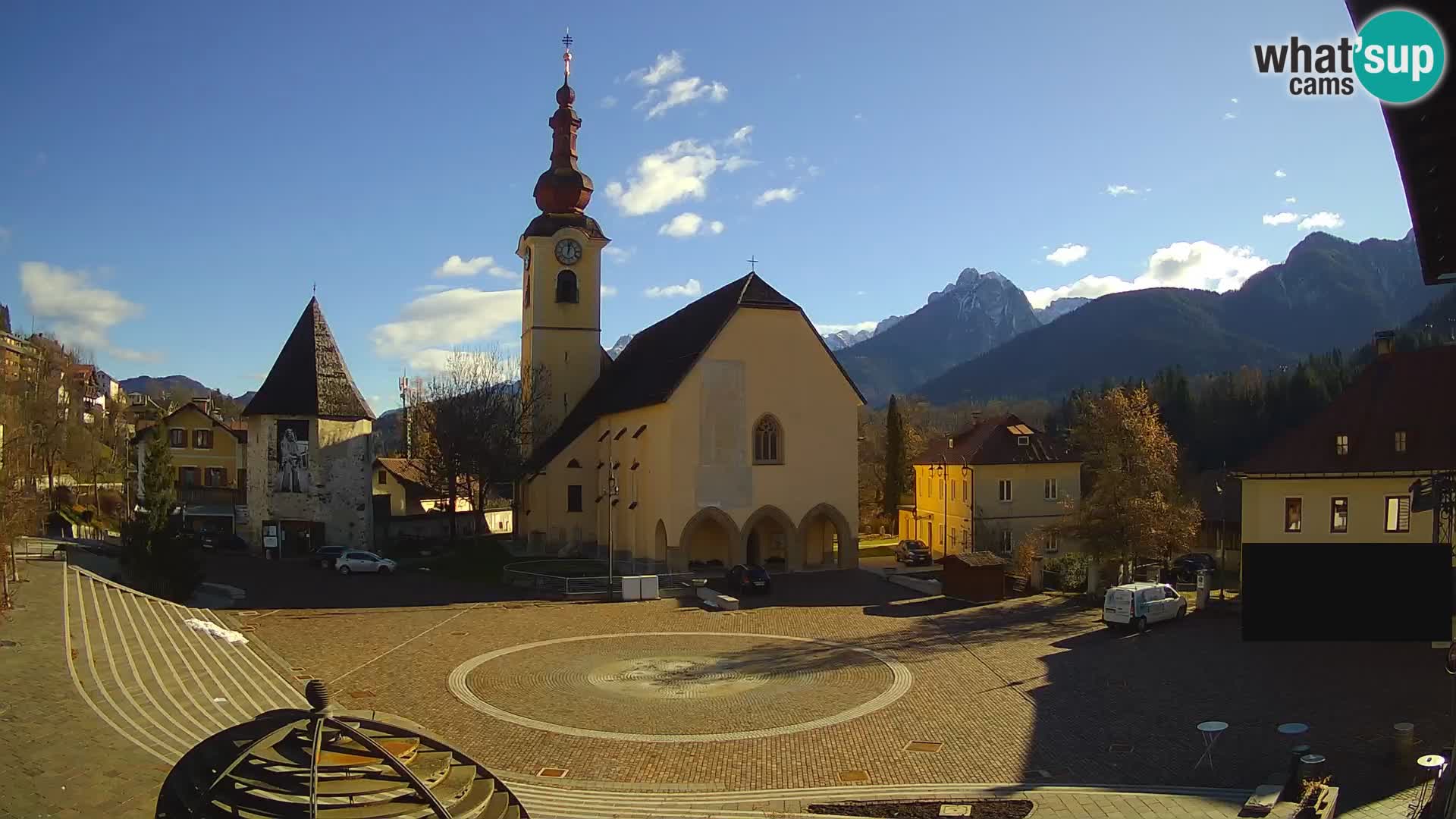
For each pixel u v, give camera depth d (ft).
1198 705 87.81
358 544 209.05
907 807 63.62
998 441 215.92
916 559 207.00
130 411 331.57
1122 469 151.53
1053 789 67.15
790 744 80.38
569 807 64.39
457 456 230.27
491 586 167.73
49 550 167.53
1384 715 81.76
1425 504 51.03
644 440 187.62
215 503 240.53
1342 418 137.28
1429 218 30.50
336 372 211.82
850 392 188.24
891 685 99.25
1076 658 109.40
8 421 165.78
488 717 87.71
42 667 73.00
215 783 40.86
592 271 238.68
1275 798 59.88
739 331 180.96
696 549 186.80
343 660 109.29
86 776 55.83
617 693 96.63
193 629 104.01
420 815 40.63
